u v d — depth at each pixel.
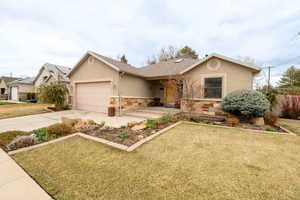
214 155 3.64
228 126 6.69
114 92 10.04
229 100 7.40
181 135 5.31
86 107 12.05
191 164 3.17
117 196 2.20
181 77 9.29
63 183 2.49
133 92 11.17
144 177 2.67
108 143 4.35
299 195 2.25
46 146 4.14
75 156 3.52
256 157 3.54
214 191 2.31
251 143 4.52
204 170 2.93
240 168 3.02
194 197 2.18
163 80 12.91
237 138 5.00
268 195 2.24
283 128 6.53
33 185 2.44
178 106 11.66
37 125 6.76
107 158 3.43
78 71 12.50
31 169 2.93
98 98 11.18
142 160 3.34
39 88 12.46
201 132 5.72
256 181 2.58
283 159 3.44
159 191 2.30
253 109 6.77
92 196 2.19
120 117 9.16
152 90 13.59
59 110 12.08
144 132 5.55
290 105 9.42
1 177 2.66
